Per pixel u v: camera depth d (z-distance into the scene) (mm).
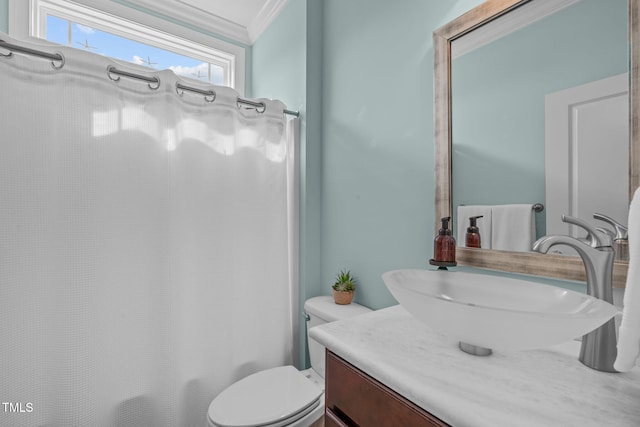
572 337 535
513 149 915
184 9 2154
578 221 683
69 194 1201
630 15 701
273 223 1737
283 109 1781
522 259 883
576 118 789
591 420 450
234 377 1605
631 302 453
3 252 1098
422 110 1214
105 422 1257
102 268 1260
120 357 1295
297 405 1166
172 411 1379
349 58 1610
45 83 1172
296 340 1867
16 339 1116
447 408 488
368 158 1483
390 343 729
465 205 1041
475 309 545
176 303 1415
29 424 1134
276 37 2125
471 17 1011
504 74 937
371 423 649
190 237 1486
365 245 1506
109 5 1930
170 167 1410
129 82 1342
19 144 1122
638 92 688
